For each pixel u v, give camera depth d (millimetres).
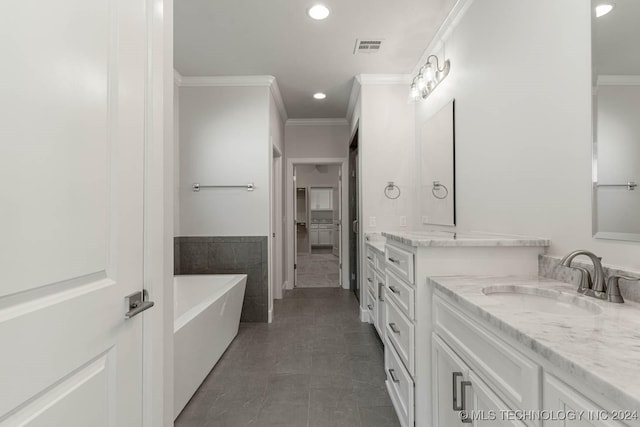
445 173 2422
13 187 553
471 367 1002
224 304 2467
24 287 573
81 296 709
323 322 3236
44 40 614
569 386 608
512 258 1390
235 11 2162
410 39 2527
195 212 3264
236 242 3258
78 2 704
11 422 553
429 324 1381
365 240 3182
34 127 592
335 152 4621
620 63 1016
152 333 992
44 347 615
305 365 2301
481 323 934
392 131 3188
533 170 1445
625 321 789
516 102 1562
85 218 724
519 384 752
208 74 3141
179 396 1717
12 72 550
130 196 894
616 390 487
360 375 2156
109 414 808
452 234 2113
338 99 3811
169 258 1182
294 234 4852
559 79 1283
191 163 3252
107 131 803
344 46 2631
